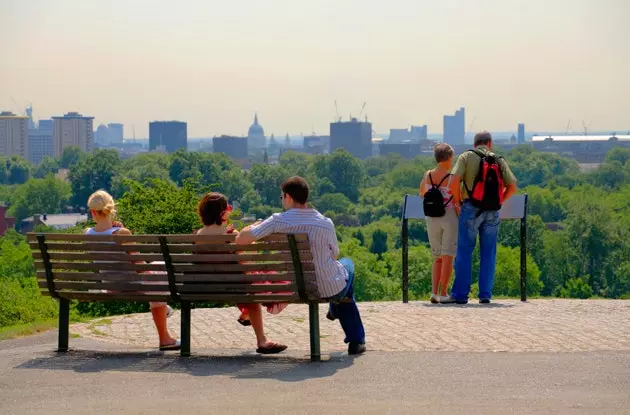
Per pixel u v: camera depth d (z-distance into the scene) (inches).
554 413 335.9
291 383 389.7
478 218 647.1
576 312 608.4
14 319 922.7
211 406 351.3
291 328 558.3
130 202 1512.1
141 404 356.8
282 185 456.4
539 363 425.7
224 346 507.2
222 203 474.0
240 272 449.4
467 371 409.4
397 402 353.4
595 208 4569.4
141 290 463.8
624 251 4493.1
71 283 474.0
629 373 402.0
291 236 435.8
